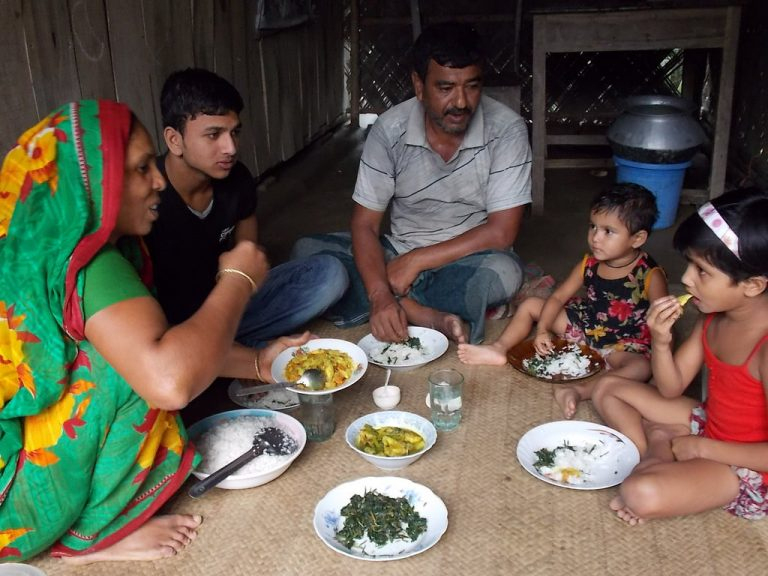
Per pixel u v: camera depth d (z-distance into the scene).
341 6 6.45
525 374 2.56
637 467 1.96
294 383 2.24
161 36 3.64
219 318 1.65
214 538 1.87
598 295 2.63
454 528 1.87
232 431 2.15
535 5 5.65
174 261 2.39
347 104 6.84
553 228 4.25
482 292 2.74
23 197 1.51
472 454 2.16
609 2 4.76
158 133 3.66
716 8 4.12
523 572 1.73
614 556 1.77
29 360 1.57
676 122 4.02
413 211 3.01
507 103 4.46
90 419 1.65
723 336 1.92
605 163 4.92
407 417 2.22
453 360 2.70
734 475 1.86
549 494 1.99
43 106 2.78
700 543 1.81
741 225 1.72
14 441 1.66
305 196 5.02
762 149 4.69
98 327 1.54
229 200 2.48
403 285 2.86
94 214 1.54
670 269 3.63
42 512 1.69
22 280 1.53
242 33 4.58
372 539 1.81
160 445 1.83
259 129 4.95
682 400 2.15
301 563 1.78
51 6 2.79
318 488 2.04
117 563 1.80
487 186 2.86
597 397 2.28
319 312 2.77
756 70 4.80
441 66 2.52
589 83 5.86
